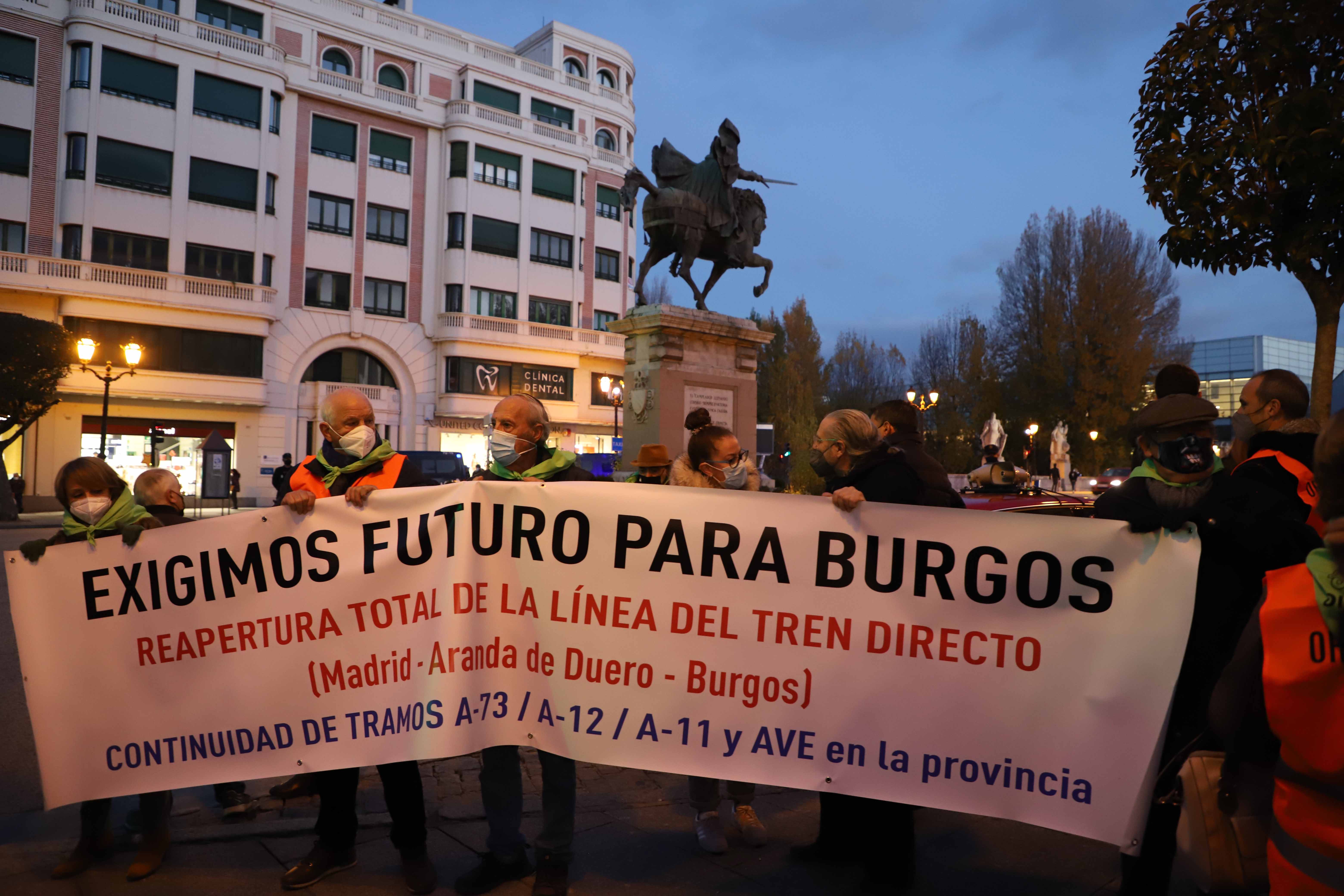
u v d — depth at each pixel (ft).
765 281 45.27
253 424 100.01
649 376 41.50
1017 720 9.03
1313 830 5.08
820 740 9.58
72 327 88.48
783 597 9.73
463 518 10.32
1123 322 131.03
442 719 10.12
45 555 10.29
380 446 11.00
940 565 9.34
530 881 10.22
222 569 10.30
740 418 43.50
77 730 10.26
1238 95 18.34
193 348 94.94
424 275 113.39
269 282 100.73
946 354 176.24
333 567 10.30
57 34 88.28
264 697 10.27
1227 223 18.79
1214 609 8.27
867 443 10.49
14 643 23.68
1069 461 126.52
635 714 9.96
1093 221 134.72
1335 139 16.55
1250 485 7.94
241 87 97.45
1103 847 11.29
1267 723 5.81
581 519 10.16
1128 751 8.61
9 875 10.34
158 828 10.45
